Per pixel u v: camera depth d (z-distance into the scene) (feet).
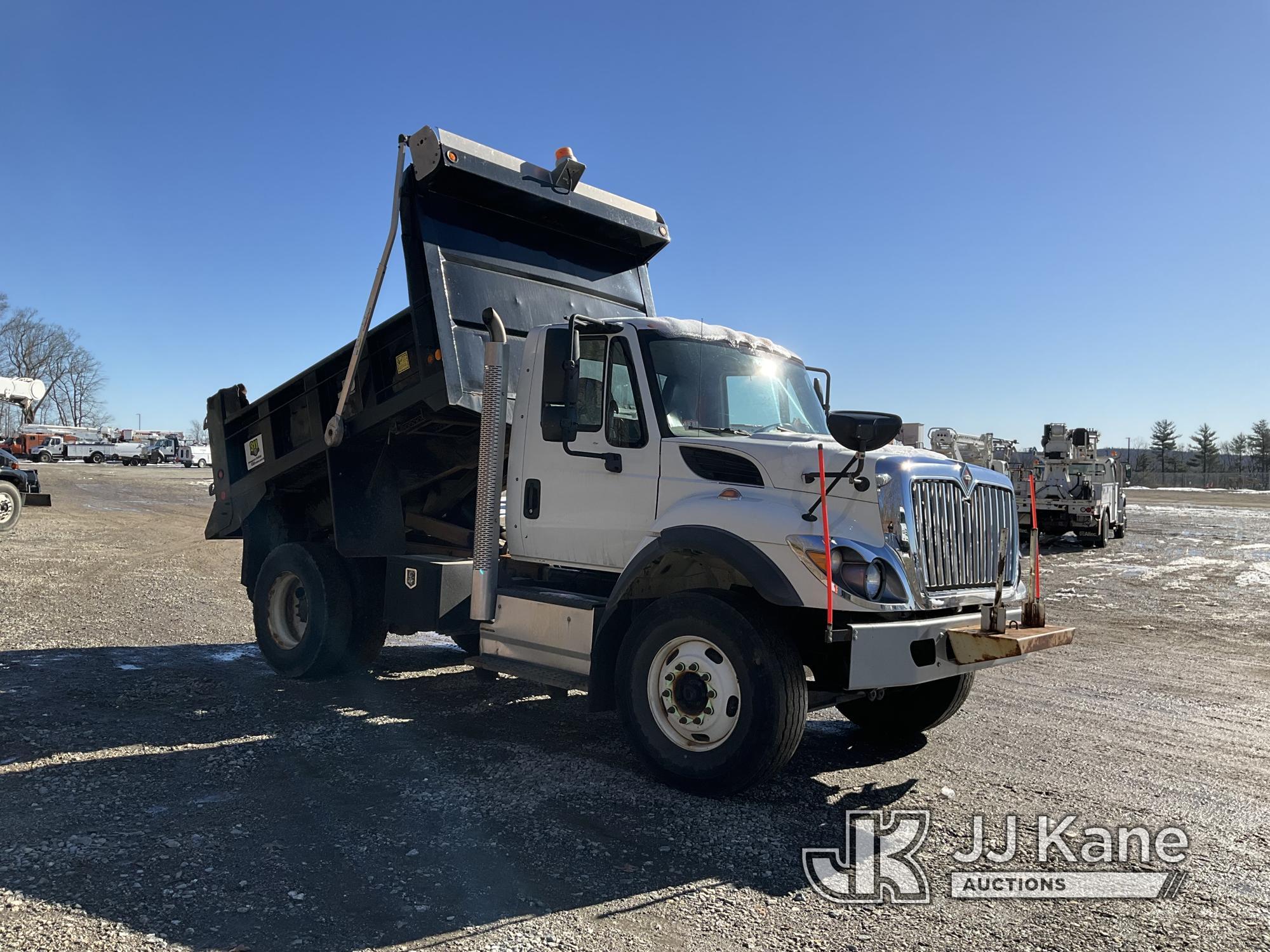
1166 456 291.17
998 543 17.34
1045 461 67.97
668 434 17.21
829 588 13.99
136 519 76.38
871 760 17.80
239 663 25.45
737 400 18.72
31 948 9.66
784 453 15.79
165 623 30.96
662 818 14.14
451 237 20.88
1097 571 53.83
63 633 28.43
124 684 22.22
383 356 22.26
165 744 17.35
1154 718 21.26
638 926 10.65
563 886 11.64
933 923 10.93
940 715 18.58
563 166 21.94
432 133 19.72
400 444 23.61
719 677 15.06
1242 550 66.85
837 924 10.85
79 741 17.34
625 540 17.53
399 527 23.80
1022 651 14.49
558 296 23.03
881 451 15.81
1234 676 26.07
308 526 27.58
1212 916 11.24
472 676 24.56
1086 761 17.78
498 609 18.93
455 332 20.31
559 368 18.13
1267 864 12.88
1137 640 31.94
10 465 63.41
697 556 16.39
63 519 73.26
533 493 19.26
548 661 17.83
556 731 19.13
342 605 22.98
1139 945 10.47
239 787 15.06
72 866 11.76
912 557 14.98
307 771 15.98
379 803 14.46
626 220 24.12
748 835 13.55
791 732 14.56
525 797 14.93
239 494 27.43
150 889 11.18
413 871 11.94
